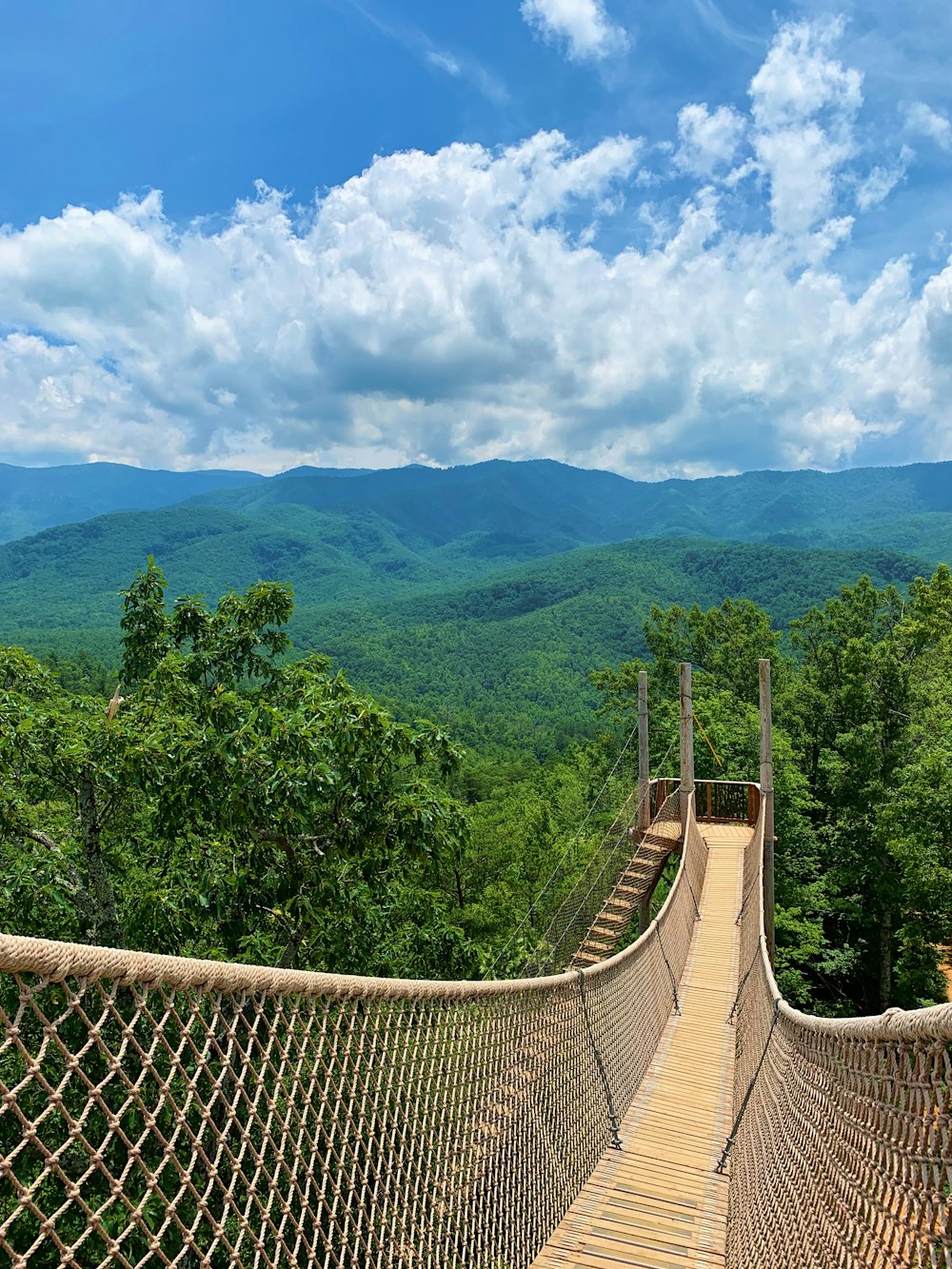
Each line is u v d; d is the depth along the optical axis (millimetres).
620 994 6785
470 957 8906
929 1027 1563
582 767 37875
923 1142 1616
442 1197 2959
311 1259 2053
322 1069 2277
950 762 17266
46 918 7125
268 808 6621
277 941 8508
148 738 6965
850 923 22891
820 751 25438
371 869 7695
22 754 6941
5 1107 1248
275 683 9258
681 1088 6945
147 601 9500
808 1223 2689
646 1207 4727
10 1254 1260
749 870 13148
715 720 26312
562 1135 4629
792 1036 3961
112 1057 1462
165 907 6836
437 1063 3072
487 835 22984
